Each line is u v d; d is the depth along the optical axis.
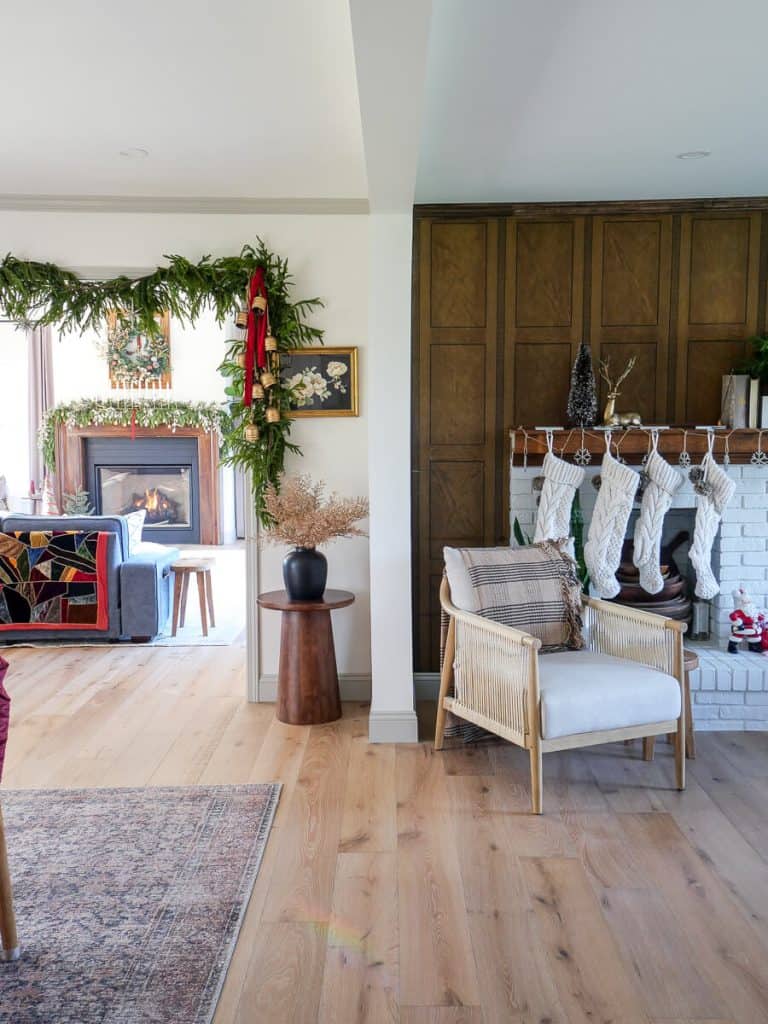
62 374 9.55
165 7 2.34
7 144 3.43
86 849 2.79
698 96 2.91
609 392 4.27
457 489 4.34
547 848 2.81
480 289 4.27
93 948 2.24
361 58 2.10
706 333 4.24
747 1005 2.02
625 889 2.55
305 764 3.53
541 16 2.35
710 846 2.82
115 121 3.18
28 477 9.57
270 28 2.45
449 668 3.67
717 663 4.02
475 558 3.67
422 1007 2.02
